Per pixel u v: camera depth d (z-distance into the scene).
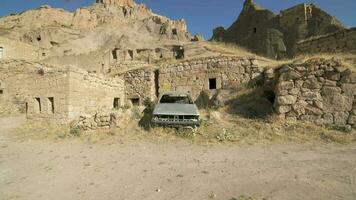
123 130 8.90
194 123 8.12
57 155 6.61
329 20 30.64
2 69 17.39
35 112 12.70
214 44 23.45
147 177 4.60
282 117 9.09
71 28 55.06
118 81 16.50
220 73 14.41
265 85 11.64
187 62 15.49
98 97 13.93
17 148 7.69
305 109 8.83
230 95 12.68
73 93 11.62
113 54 29.84
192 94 15.02
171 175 4.67
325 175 4.44
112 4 94.94
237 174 4.62
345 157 5.63
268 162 5.38
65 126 10.79
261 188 3.89
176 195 3.72
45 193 3.98
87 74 12.91
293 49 30.36
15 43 25.03
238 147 6.85
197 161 5.61
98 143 7.83
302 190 3.76
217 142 7.39
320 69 8.91
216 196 3.62
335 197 3.49
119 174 4.84
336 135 7.50
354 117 8.05
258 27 36.44
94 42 43.56
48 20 69.31
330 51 13.21
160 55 30.09
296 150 6.38
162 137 7.99
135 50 31.30
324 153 6.03
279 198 3.49
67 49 36.31
